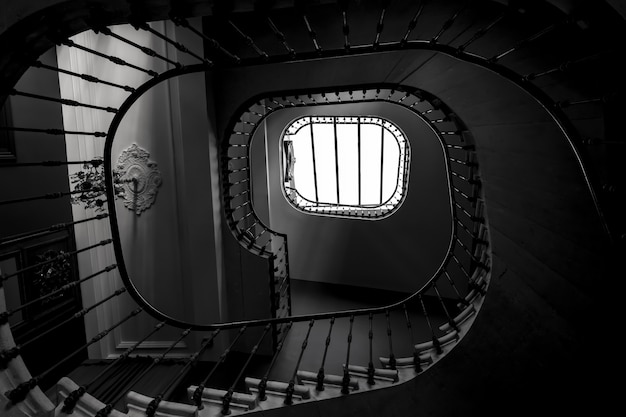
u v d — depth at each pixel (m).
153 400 2.12
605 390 2.24
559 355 2.42
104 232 4.89
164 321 2.71
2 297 1.74
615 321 1.98
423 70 3.46
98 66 4.61
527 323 2.56
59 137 4.63
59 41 1.66
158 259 4.92
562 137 2.30
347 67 3.93
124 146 4.73
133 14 1.61
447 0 3.25
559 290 2.36
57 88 4.63
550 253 2.40
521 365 2.60
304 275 8.34
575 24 1.50
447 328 3.39
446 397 2.81
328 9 3.80
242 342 5.16
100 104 4.67
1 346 1.66
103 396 4.14
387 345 5.46
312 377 2.96
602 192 1.60
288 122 7.47
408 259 7.18
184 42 4.35
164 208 4.83
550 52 2.36
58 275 4.55
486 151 2.91
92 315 4.89
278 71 4.29
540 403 2.54
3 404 1.55
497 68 1.85
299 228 8.17
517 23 2.78
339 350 5.36
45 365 4.36
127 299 4.95
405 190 7.06
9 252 4.01
